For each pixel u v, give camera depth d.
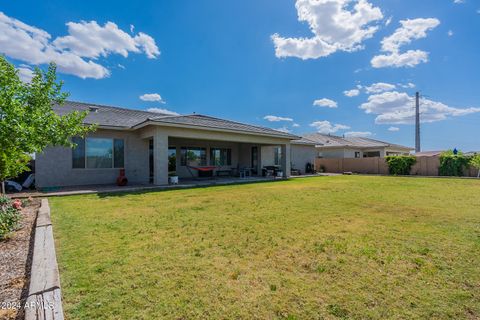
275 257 3.46
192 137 12.80
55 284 2.46
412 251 3.70
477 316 2.21
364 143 31.20
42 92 6.10
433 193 9.87
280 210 6.52
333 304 2.38
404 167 22.02
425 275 2.96
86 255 3.45
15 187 9.79
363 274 2.98
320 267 3.16
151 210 6.45
